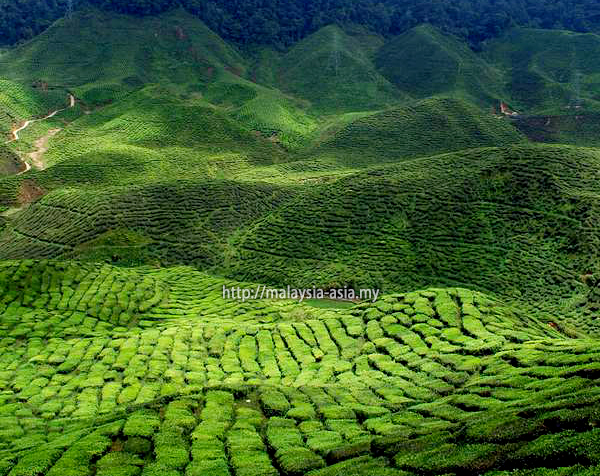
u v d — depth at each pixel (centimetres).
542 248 10300
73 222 14312
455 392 4616
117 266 12262
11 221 15688
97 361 7056
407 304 7775
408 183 13688
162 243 13425
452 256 10762
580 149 13612
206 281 11150
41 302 9038
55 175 18450
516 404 3625
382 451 3400
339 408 4612
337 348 7050
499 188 12325
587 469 2239
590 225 10162
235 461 3584
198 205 14912
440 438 3262
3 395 6025
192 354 7112
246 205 15125
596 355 4362
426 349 6262
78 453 3756
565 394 3438
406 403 4691
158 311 9406
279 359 6875
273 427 4272
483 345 5891
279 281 11294
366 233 12281
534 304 9050
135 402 5603
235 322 8531
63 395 6009
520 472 2473
